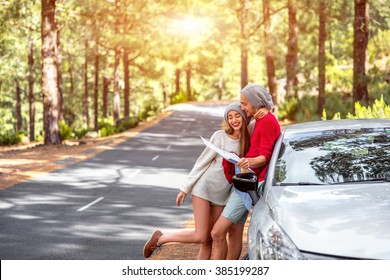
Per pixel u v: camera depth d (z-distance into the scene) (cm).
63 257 999
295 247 501
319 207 545
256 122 718
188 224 1295
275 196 598
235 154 718
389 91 3419
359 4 2495
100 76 10112
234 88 13725
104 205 1555
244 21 5128
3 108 8844
